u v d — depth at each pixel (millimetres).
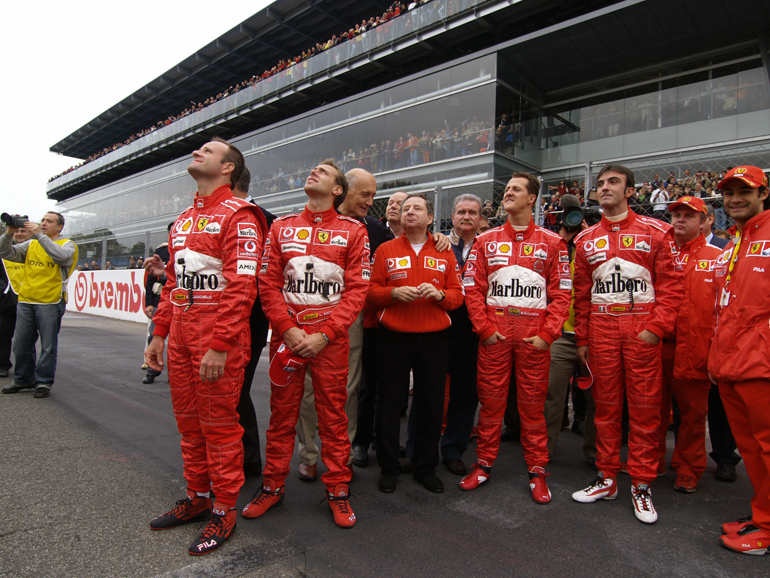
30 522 2160
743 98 10805
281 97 18406
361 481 2912
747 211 2305
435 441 2826
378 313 2838
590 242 2809
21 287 4527
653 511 2422
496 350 2777
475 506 2547
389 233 3451
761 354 2145
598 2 12828
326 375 2318
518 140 12133
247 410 2891
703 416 2809
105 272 13719
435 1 13617
